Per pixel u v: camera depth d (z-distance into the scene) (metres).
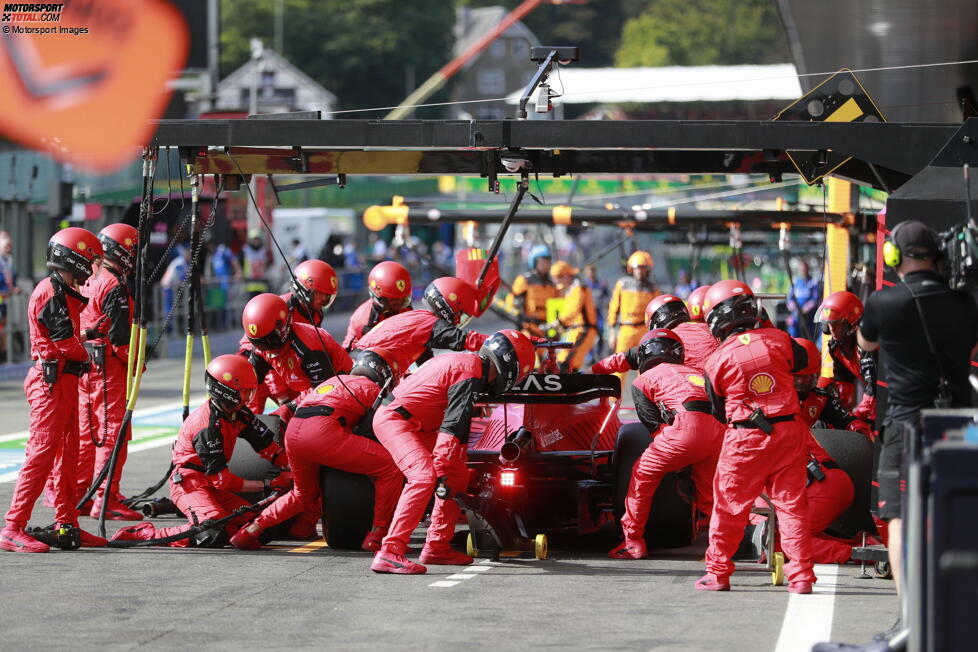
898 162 30.50
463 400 28.97
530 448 31.41
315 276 35.38
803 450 27.03
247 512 32.31
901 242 23.23
